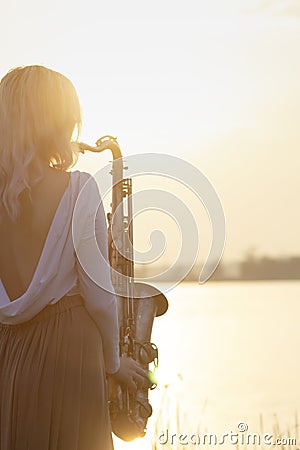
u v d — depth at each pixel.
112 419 7.61
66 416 6.05
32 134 6.11
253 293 151.12
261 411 22.19
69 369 6.07
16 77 6.18
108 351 6.33
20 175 6.09
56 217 6.10
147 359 7.89
